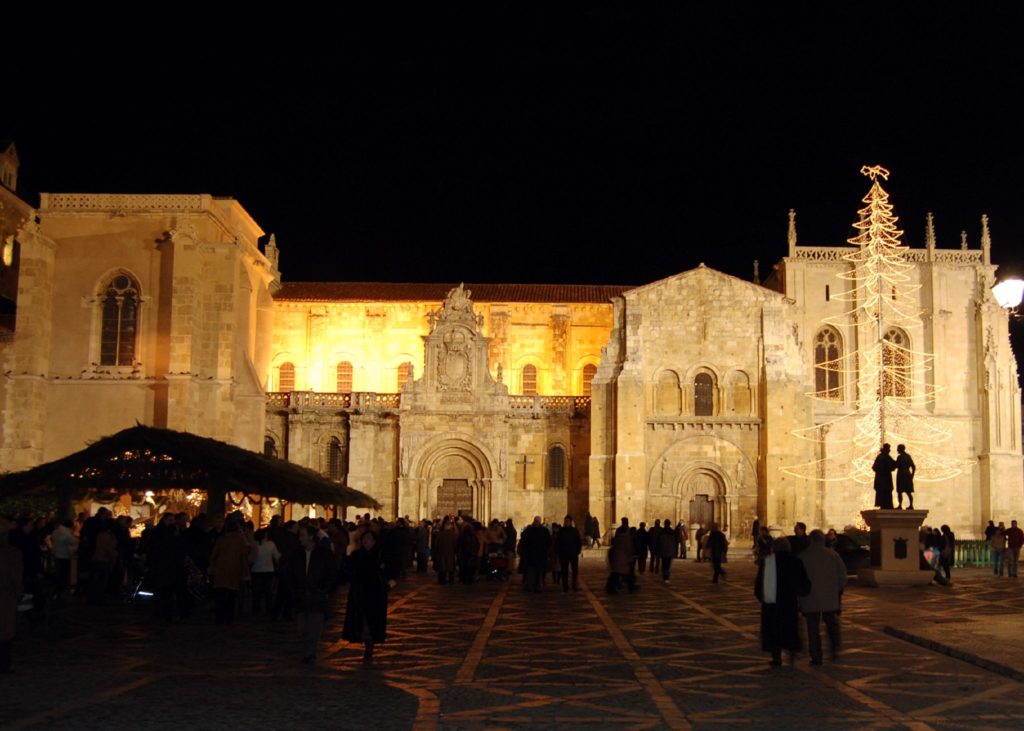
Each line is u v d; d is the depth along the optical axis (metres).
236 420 65.88
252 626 28.03
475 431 73.31
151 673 20.41
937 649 23.22
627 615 31.12
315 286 83.50
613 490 70.69
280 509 68.25
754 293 73.12
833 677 19.97
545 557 39.56
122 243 62.47
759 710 16.92
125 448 37.59
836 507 73.62
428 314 75.69
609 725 15.85
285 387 79.12
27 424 59.94
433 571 51.88
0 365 63.03
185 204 62.66
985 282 75.56
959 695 18.14
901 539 40.88
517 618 30.30
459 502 73.88
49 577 25.83
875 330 75.88
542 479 73.75
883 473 41.91
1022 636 24.66
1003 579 45.03
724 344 72.75
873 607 32.62
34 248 61.16
